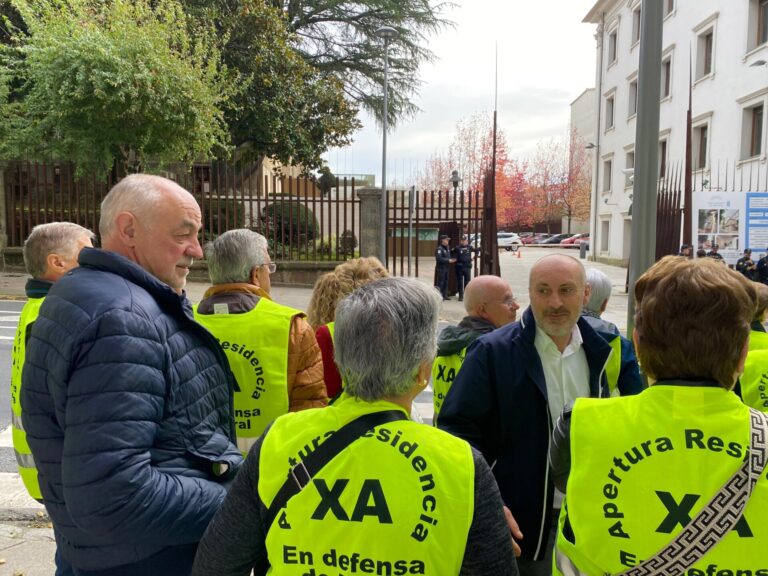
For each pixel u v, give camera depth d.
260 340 2.38
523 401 2.15
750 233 14.78
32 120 12.92
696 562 1.17
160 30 12.37
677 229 15.81
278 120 17.03
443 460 1.19
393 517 1.14
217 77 15.22
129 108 11.96
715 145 22.44
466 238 14.58
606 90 32.53
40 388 1.52
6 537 3.22
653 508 1.20
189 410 1.64
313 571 1.16
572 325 2.21
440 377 2.94
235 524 1.26
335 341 1.32
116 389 1.42
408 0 21.92
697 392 1.26
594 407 1.35
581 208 58.38
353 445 1.20
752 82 20.28
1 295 12.07
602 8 32.50
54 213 14.76
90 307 1.48
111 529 1.39
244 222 15.34
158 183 1.78
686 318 1.27
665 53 26.38
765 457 1.18
